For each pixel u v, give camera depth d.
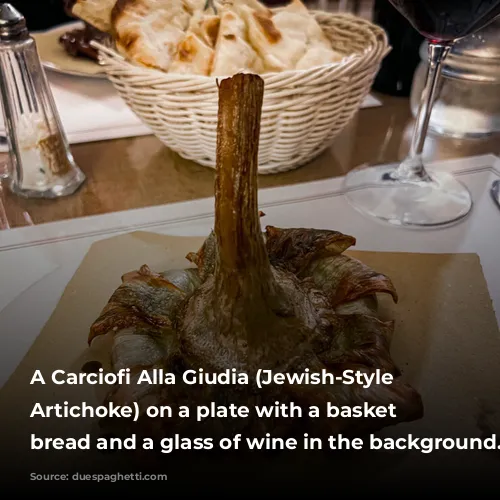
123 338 0.34
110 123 0.69
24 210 0.54
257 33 0.58
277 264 0.38
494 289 0.43
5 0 1.08
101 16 0.60
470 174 0.59
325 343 0.32
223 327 0.30
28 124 0.53
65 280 0.44
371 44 0.60
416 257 0.47
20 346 0.39
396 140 0.67
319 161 0.63
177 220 0.51
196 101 0.51
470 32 0.48
